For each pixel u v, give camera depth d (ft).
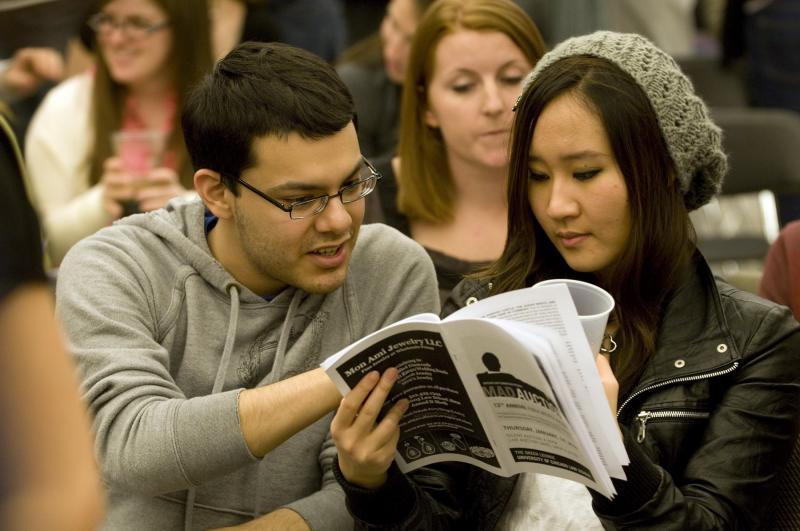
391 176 17.15
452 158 16.70
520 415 9.30
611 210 10.85
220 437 10.46
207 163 11.35
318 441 12.14
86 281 11.64
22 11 18.95
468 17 16.16
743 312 10.95
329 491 11.69
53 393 6.10
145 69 19.45
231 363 11.81
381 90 21.84
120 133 17.83
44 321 6.21
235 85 11.06
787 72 28.60
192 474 10.59
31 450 5.95
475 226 16.75
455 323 8.89
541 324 9.13
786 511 11.20
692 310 11.08
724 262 24.22
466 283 12.23
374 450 9.75
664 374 10.85
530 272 11.66
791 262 14.57
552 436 9.20
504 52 16.11
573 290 9.78
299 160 10.80
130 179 17.44
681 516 9.80
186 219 12.12
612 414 9.06
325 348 12.10
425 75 16.60
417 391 9.70
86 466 6.09
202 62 19.57
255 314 11.86
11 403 5.98
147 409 10.81
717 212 29.89
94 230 18.29
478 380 9.26
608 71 10.81
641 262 10.94
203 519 11.66
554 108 10.81
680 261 11.08
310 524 11.33
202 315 11.80
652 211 10.89
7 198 6.23
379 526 10.39
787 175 23.81
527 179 11.29
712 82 29.14
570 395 8.70
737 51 29.14
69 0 19.17
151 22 19.24
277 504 11.91
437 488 11.07
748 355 10.73
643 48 11.06
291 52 11.25
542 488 10.83
